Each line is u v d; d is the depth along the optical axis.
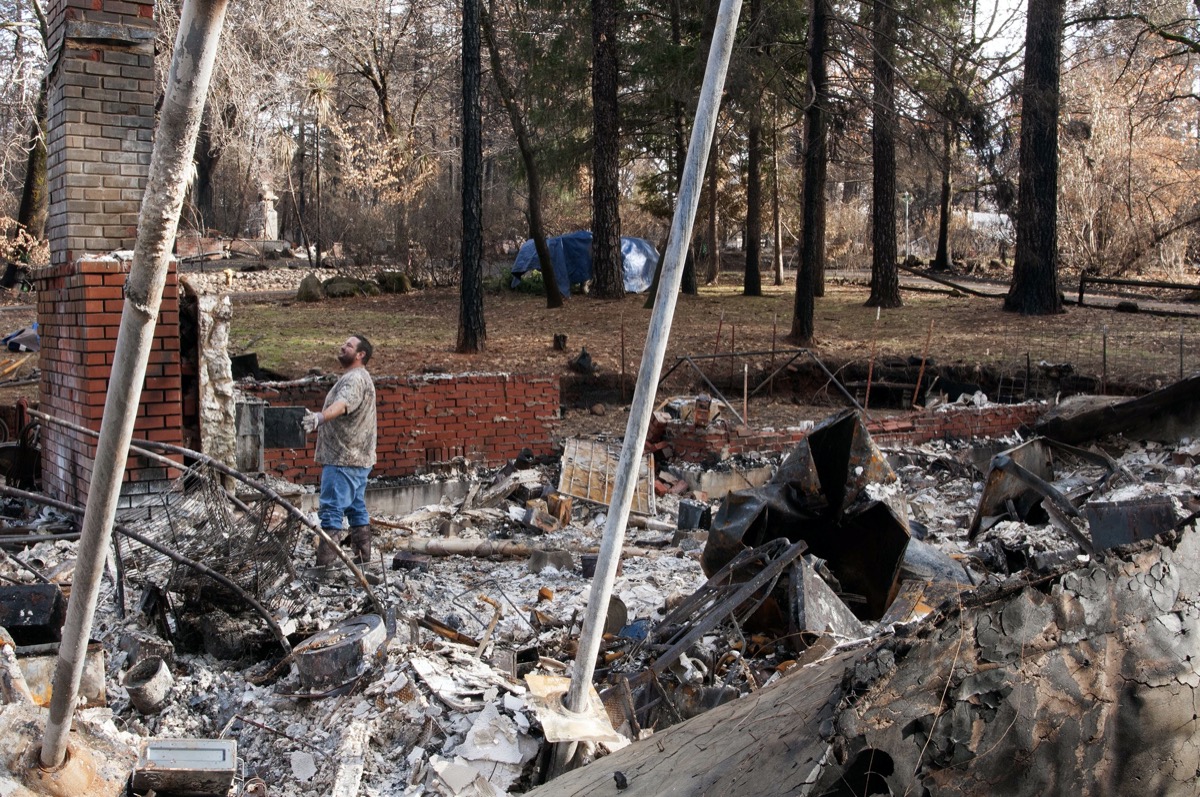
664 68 21.70
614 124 25.30
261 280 28.55
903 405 15.91
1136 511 6.90
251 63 20.70
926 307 24.62
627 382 15.84
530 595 6.67
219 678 4.84
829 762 2.38
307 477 9.14
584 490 9.56
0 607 4.01
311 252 37.78
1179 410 11.51
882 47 17.52
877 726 2.40
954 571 6.51
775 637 5.68
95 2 6.93
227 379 7.31
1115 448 11.73
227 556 5.38
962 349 18.16
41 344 8.04
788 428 11.57
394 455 9.99
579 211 38.34
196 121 1.92
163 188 1.95
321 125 32.78
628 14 24.73
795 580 5.45
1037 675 2.55
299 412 9.06
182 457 7.07
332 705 4.50
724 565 6.00
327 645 4.70
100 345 6.90
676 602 6.20
